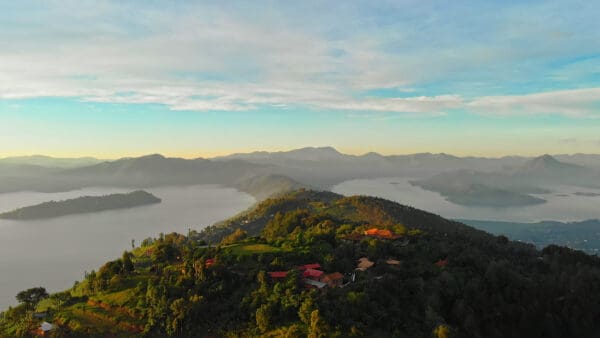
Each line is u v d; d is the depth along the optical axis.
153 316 100.56
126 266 129.62
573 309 112.62
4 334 105.12
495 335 101.06
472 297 107.56
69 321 105.81
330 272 113.25
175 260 135.25
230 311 100.31
